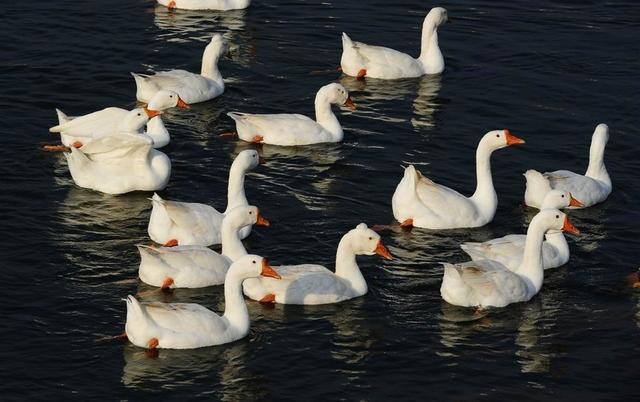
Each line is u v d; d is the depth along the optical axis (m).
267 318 22.12
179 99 29.14
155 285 22.84
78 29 35.94
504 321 22.45
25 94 31.66
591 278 24.22
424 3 39.47
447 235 25.75
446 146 30.06
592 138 27.98
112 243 24.73
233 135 30.16
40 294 22.55
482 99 32.94
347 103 30.22
